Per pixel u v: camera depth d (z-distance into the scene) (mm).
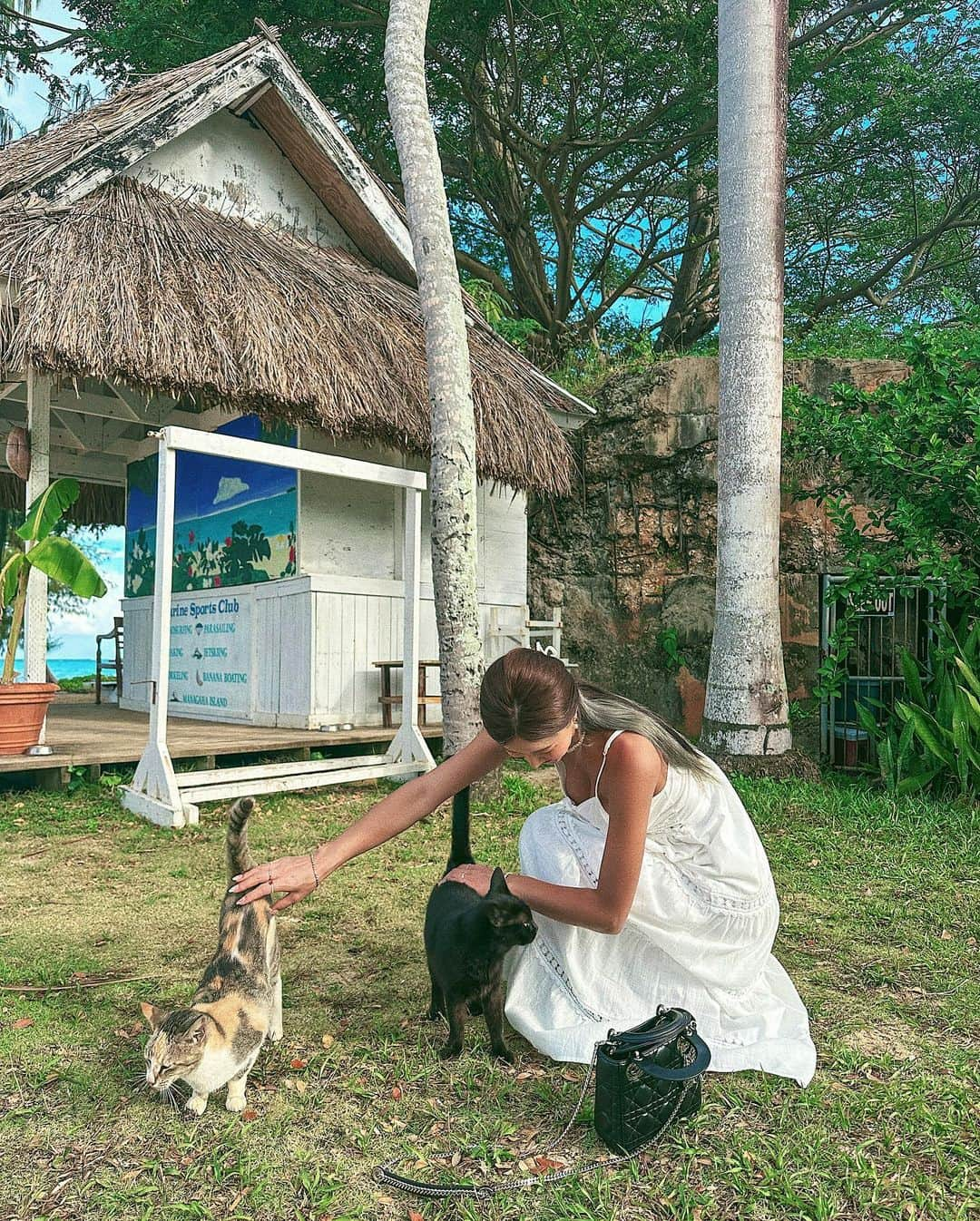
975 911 4230
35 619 6734
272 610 8789
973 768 6578
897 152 16906
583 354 15375
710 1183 2143
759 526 7266
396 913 4133
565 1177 2148
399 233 9023
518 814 6176
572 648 10508
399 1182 2119
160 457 5965
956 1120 2416
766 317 7262
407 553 7270
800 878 4770
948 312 19344
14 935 3816
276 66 8117
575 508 10633
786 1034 2762
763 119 7250
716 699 7402
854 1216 2039
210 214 8070
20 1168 2201
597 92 15734
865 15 16078
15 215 6609
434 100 16156
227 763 7617
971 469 6734
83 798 6309
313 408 6934
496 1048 2709
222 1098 2533
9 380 6793
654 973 2777
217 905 4227
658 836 2746
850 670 8656
